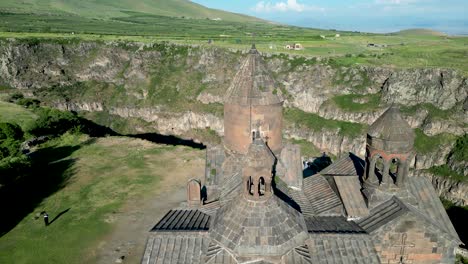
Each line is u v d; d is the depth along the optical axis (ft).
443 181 206.08
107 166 151.02
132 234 99.86
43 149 171.22
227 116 71.51
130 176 140.56
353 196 69.21
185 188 130.52
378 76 265.54
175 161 158.20
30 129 180.65
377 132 65.77
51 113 202.49
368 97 265.95
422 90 241.55
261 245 45.98
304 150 264.52
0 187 125.80
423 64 263.90
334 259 54.34
